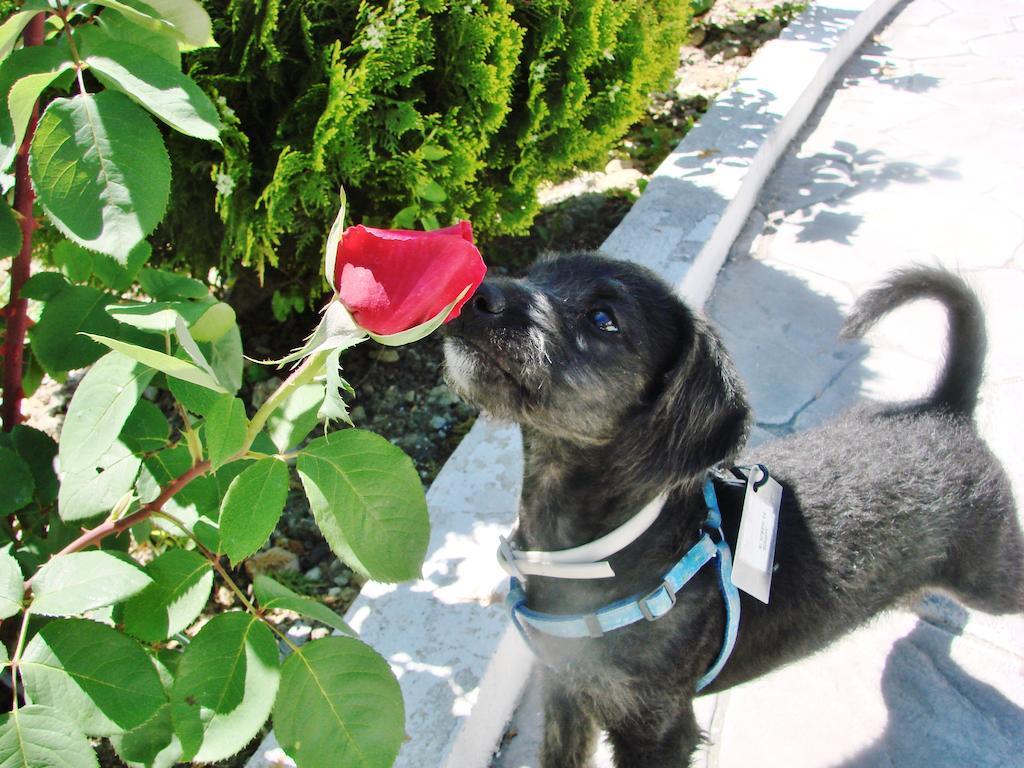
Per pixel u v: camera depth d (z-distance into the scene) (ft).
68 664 1.16
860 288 3.73
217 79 2.57
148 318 1.26
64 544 1.49
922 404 2.33
